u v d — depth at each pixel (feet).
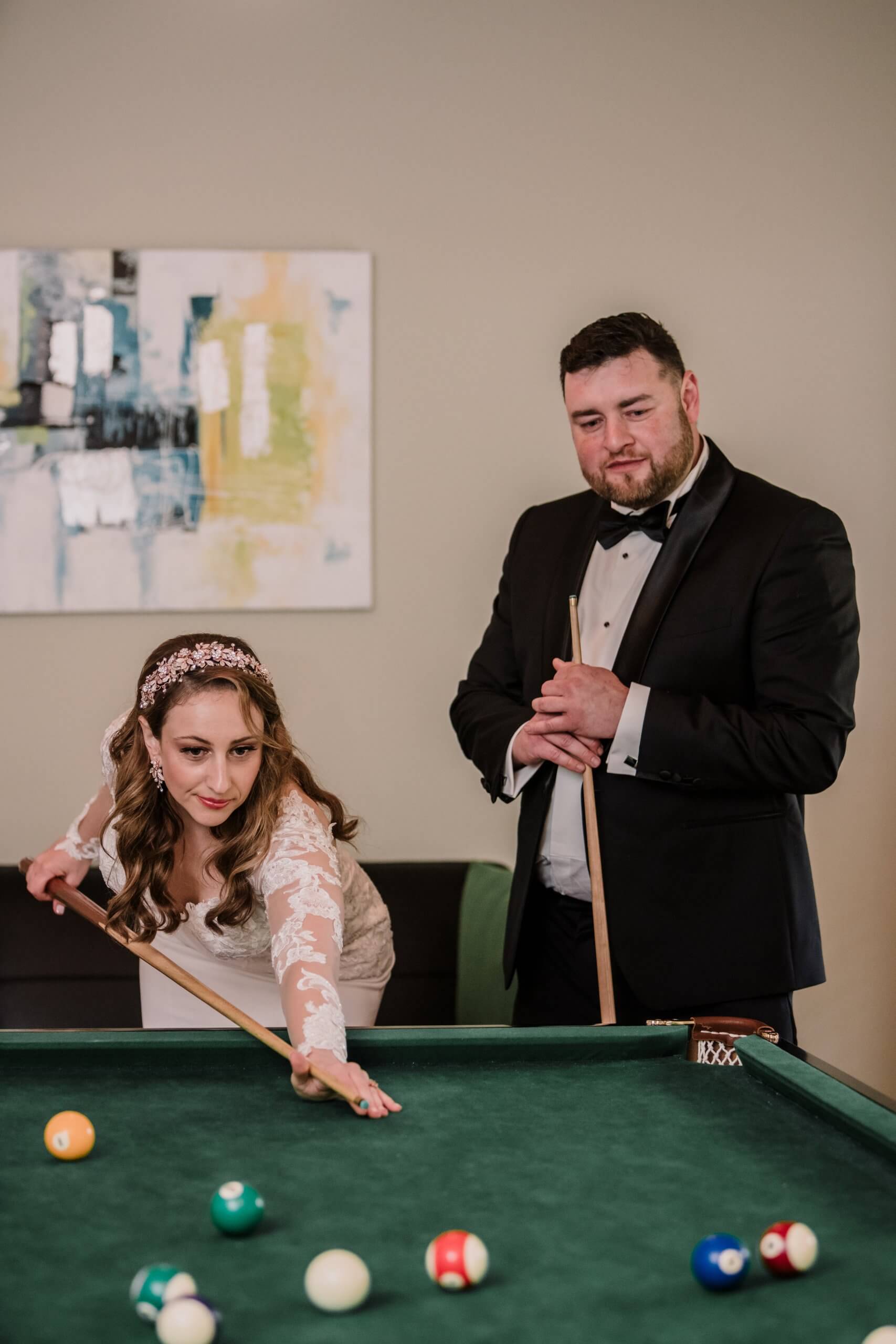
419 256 10.75
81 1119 4.17
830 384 10.91
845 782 10.93
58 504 10.43
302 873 5.71
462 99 10.75
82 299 10.42
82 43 10.55
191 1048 5.12
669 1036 5.31
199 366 10.49
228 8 10.64
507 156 10.77
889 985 10.93
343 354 10.61
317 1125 4.51
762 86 10.85
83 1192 3.89
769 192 10.87
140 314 10.46
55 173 10.55
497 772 7.17
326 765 10.76
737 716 6.47
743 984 6.51
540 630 7.55
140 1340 2.99
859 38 10.87
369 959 7.34
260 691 5.96
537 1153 4.24
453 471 10.78
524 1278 3.34
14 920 9.38
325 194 10.69
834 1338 3.04
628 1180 4.01
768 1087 4.94
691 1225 3.68
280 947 5.40
